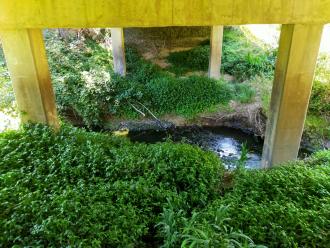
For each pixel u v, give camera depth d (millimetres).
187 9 5543
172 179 5797
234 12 5555
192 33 16922
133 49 16000
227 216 4621
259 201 5184
